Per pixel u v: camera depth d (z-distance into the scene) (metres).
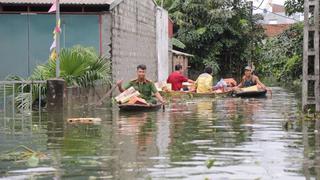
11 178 6.68
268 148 8.68
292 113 14.49
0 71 19.33
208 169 7.11
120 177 6.68
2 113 14.30
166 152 8.34
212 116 13.78
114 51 19.81
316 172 6.91
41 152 8.39
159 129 11.10
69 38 19.34
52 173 6.94
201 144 9.10
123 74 21.19
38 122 12.38
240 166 7.29
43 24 19.30
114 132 10.64
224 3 41.75
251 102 18.72
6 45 19.31
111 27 19.42
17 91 15.13
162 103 15.52
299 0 23.09
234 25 42.59
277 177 6.65
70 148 8.75
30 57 19.30
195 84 21.53
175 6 41.38
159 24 29.14
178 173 6.89
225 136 10.04
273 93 24.31
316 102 13.16
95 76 16.67
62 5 18.89
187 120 12.81
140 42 24.44
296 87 29.84
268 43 37.81
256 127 11.39
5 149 8.69
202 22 41.34
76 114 14.20
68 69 15.93
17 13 19.23
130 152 8.36
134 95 15.16
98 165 7.39
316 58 13.13
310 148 8.66
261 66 45.53
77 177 6.71
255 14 44.66
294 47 25.02
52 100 14.91
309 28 13.12
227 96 21.39
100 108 15.93
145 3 25.47
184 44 41.12
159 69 29.30
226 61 44.19
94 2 18.91
